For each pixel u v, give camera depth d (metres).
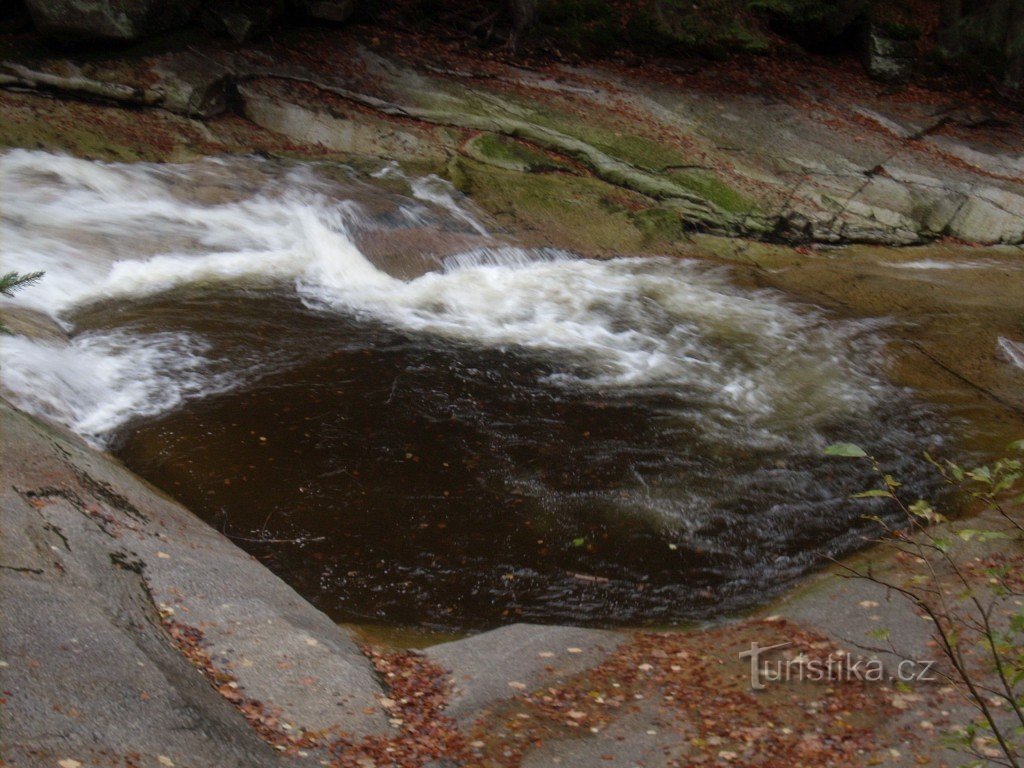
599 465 7.96
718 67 18.14
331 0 16.11
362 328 10.07
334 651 5.07
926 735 4.68
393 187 13.18
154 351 8.92
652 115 16.20
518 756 4.51
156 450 7.42
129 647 4.39
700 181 14.58
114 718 3.91
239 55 14.78
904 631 5.62
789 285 12.45
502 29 17.77
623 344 10.40
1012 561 6.36
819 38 19.09
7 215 10.66
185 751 3.90
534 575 6.57
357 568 6.46
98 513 5.61
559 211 13.34
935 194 15.37
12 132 12.12
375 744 4.46
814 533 7.28
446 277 11.56
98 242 10.69
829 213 14.52
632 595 6.45
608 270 12.35
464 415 8.51
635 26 18.05
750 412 9.12
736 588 6.59
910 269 13.55
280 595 5.56
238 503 6.96
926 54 19.12
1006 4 19.16
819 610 5.96
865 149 16.38
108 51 13.88
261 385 8.58
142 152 12.63
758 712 4.93
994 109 18.81
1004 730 4.68
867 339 10.95
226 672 4.70
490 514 7.17
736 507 7.55
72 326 9.22
